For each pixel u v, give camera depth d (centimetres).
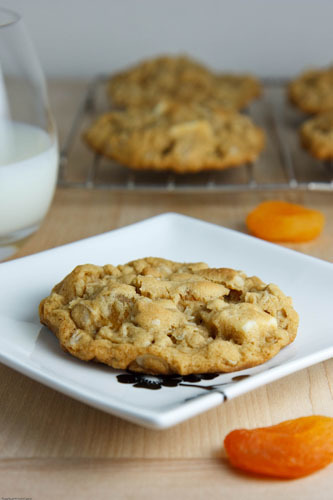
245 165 64
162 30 83
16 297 45
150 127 61
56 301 43
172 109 63
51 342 42
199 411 38
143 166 59
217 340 41
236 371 40
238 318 41
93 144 61
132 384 40
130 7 82
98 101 77
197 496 38
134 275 44
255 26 82
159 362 40
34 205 49
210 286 43
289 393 42
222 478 39
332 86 72
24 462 39
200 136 60
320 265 46
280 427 40
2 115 49
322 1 81
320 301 45
